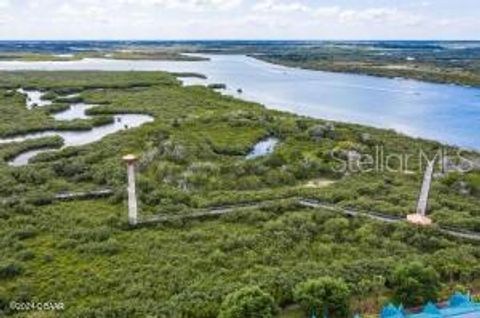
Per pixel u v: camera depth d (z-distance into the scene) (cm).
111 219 6775
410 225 6450
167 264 5541
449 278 5188
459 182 8469
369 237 6231
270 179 8706
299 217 6806
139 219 6794
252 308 4244
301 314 4541
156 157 9594
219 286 4922
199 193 7938
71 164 9044
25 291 4934
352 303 4631
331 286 4512
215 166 9000
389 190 8125
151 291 4941
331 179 9044
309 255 5834
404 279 4719
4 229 6438
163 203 7388
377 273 5116
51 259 5716
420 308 4578
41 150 10988
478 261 5588
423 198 6750
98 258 5750
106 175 8538
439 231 6400
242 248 5962
